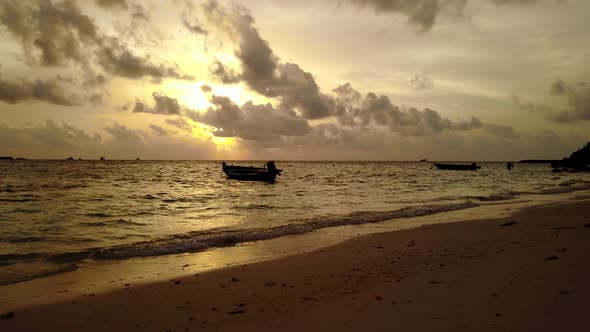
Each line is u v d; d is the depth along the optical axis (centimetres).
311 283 855
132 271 1020
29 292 840
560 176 7556
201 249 1297
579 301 581
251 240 1448
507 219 1695
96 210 2422
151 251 1247
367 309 639
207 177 7388
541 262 832
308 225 1720
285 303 723
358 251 1180
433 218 1936
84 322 663
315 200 3034
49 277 966
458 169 11038
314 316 632
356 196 3372
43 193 3653
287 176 8231
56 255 1202
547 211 1914
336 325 579
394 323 563
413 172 10694
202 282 891
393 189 4238
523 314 554
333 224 1795
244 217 2102
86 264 1103
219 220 1997
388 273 895
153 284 884
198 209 2477
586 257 838
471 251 1066
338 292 771
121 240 1474
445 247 1159
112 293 820
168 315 686
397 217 2000
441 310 600
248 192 3906
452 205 2397
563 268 762
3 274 991
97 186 4706
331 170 12838
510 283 702
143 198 3244
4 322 664
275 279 902
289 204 2750
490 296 643
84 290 848
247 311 689
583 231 1205
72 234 1608
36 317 687
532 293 636
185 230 1686
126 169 11612
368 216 2002
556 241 1082
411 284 769
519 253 961
